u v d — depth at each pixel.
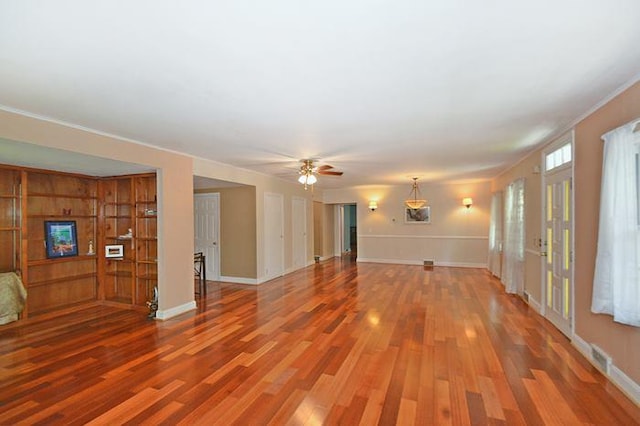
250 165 5.71
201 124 3.29
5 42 1.73
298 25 1.61
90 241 5.15
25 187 4.24
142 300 4.92
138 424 2.12
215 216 6.98
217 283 6.64
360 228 9.52
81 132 3.37
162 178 4.36
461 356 3.08
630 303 2.25
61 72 2.11
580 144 3.16
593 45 1.83
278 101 2.67
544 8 1.49
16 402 2.38
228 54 1.90
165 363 2.98
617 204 2.33
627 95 2.39
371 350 3.23
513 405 2.29
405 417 2.17
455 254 8.58
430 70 2.13
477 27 1.64
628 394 2.39
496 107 2.86
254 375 2.75
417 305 4.86
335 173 5.46
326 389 2.52
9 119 2.79
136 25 1.59
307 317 4.32
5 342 3.52
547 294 4.17
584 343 3.09
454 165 5.82
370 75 2.20
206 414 2.22
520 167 5.37
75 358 3.11
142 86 2.35
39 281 4.53
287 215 7.84
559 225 3.77
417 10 1.50
